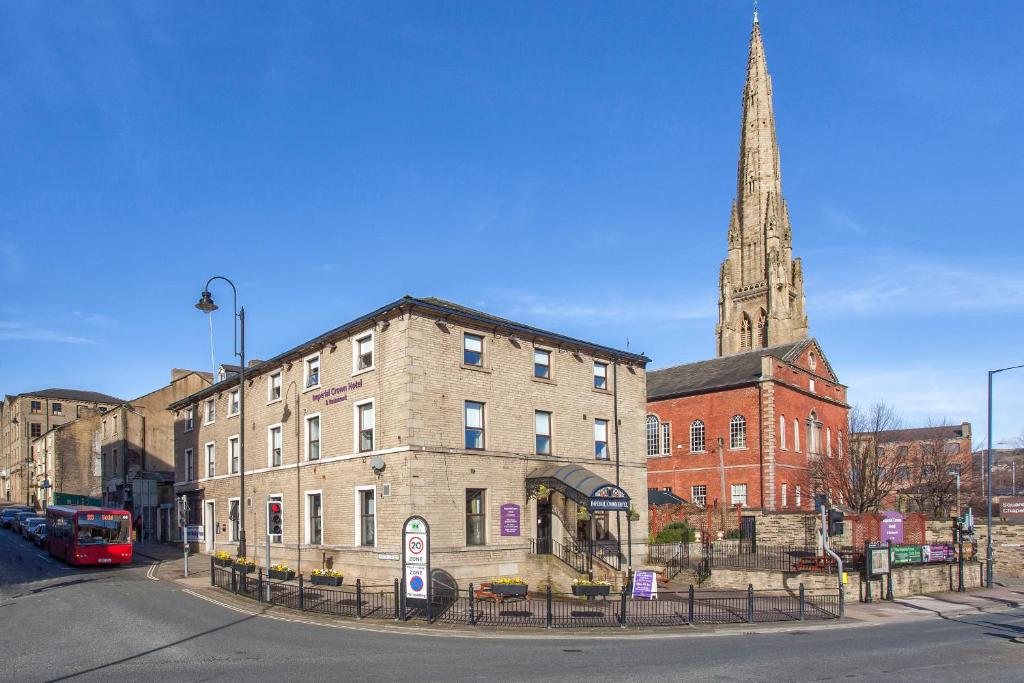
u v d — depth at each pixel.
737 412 51.19
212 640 16.14
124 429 56.72
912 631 19.17
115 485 55.16
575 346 30.66
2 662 13.76
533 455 28.30
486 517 26.33
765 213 87.44
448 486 25.27
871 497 45.06
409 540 19.45
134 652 14.73
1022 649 16.11
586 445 30.64
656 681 12.16
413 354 25.00
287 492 30.86
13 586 26.66
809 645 16.45
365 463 26.25
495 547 26.20
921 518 30.98
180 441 42.75
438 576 24.39
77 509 33.59
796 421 52.41
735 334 87.56
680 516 40.72
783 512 32.03
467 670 12.99
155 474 52.53
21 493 85.25
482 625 18.66
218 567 30.52
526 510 27.61
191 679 12.15
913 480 55.91
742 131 91.44
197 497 39.78
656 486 54.84
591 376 31.47
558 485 26.83
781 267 83.00
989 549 30.77
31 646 15.41
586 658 14.38
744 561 29.62
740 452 50.62
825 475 47.00
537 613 20.81
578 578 25.33
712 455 52.03
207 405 39.56
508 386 27.92
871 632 18.95
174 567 32.50
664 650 15.53
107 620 18.95
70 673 12.73
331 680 12.05
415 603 20.12
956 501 52.19
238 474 35.47
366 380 26.72
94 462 65.06
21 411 87.81
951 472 56.72
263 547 32.19
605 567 26.61
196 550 39.03
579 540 29.34
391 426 25.27
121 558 33.12
